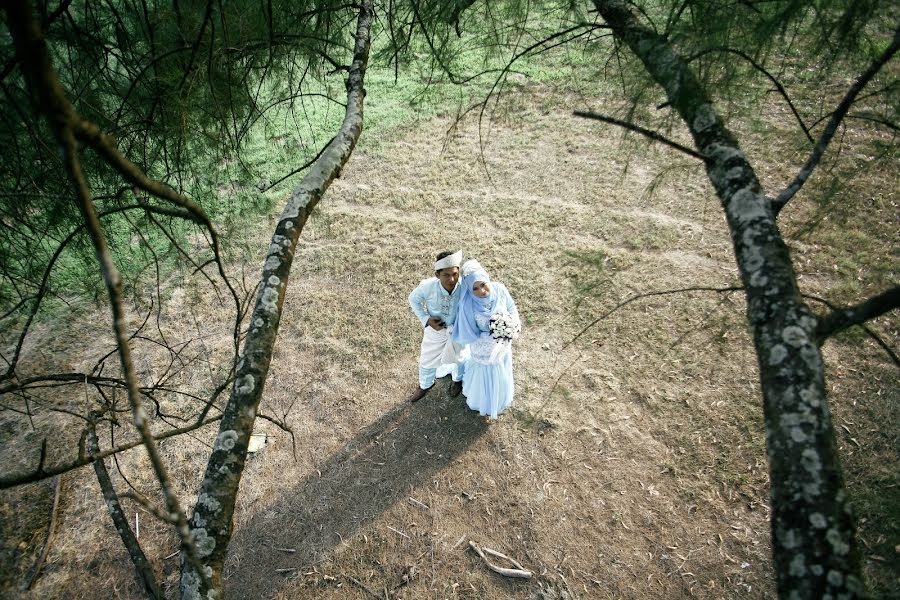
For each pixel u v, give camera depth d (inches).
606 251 248.8
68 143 37.1
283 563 166.1
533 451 184.5
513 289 239.3
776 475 45.1
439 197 294.7
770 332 51.6
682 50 96.7
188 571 54.4
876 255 217.9
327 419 203.0
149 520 177.2
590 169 293.6
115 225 218.1
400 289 248.5
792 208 240.8
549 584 154.4
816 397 46.3
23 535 174.9
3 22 103.5
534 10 130.7
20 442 200.5
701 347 205.2
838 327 50.5
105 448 196.4
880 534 136.7
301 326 238.4
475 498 175.2
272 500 181.3
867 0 89.3
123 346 39.3
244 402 61.3
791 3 90.4
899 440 167.3
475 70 363.9
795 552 40.9
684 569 153.6
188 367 223.6
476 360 171.6
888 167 240.7
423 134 339.3
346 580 160.6
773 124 270.4
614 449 182.1
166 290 253.8
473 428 193.3
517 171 301.7
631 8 101.7
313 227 286.7
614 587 152.3
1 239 141.1
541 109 332.5
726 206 64.2
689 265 236.5
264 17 129.5
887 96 100.1
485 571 159.0
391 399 206.7
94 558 169.0
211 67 118.5
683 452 178.4
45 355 232.7
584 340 215.8
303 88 362.3
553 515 168.6
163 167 165.2
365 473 185.3
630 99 108.8
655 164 285.0
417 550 164.9
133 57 135.3
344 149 86.3
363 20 122.3
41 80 35.8
